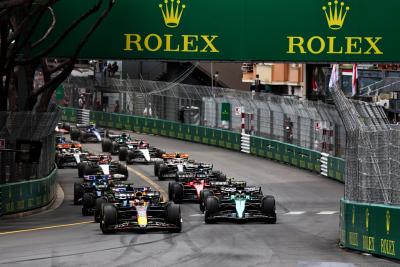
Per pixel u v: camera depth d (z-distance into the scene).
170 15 101.62
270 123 170.00
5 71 102.31
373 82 159.62
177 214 78.75
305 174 145.75
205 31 101.62
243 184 97.50
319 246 71.50
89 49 103.12
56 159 152.75
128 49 102.44
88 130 198.38
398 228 63.03
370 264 61.31
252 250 68.06
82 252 66.56
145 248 68.62
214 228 83.06
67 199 118.31
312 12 100.94
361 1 100.69
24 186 101.06
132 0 101.94
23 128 102.81
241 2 101.25
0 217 96.19
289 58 101.38
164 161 135.75
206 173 114.75
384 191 66.44
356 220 68.25
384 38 100.69
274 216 87.75
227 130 188.50
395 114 138.62
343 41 100.88
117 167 130.38
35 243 73.38
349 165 73.25
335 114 138.50
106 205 79.19
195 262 61.50
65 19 103.69
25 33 104.50
